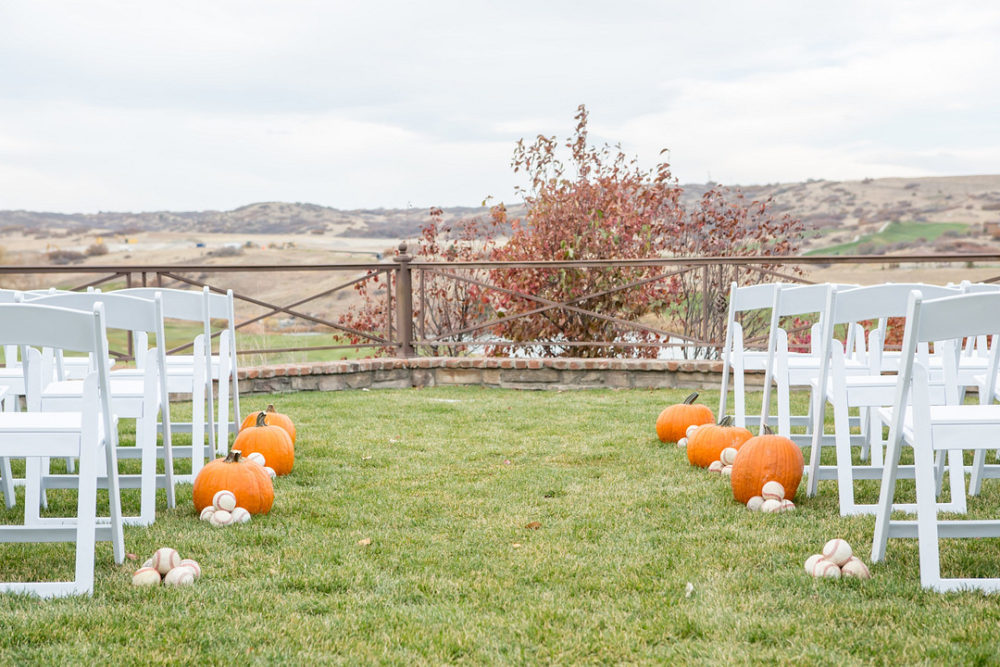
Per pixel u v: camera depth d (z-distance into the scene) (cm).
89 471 257
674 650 222
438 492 387
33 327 248
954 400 332
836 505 357
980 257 645
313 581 270
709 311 784
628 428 538
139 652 218
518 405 636
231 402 663
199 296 409
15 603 249
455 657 221
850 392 349
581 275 834
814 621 237
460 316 844
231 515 336
